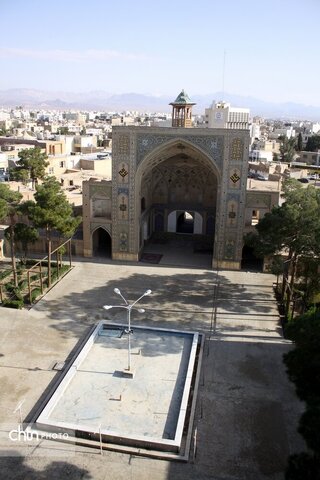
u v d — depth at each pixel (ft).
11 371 57.52
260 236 74.74
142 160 94.22
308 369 38.09
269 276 93.15
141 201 103.86
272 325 71.46
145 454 44.75
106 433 46.06
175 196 117.08
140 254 104.53
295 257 71.26
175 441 45.27
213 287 86.58
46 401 51.85
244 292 84.33
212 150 91.04
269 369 59.31
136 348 64.13
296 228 67.05
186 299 80.74
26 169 155.94
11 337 65.82
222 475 42.39
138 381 56.18
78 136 259.60
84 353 61.26
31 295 78.28
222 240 95.45
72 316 73.15
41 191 79.97
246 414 50.44
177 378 57.06
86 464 43.45
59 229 82.02
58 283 86.79
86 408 50.90
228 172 91.25
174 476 42.19
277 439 46.83
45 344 64.18
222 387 55.26
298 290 77.77
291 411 51.11
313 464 32.96
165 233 119.96
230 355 62.49
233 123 280.92
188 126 100.27
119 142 94.27
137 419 49.32
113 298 80.53
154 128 91.61
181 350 63.87
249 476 42.24
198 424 48.75
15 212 83.56
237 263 95.96
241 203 92.32
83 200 99.35
